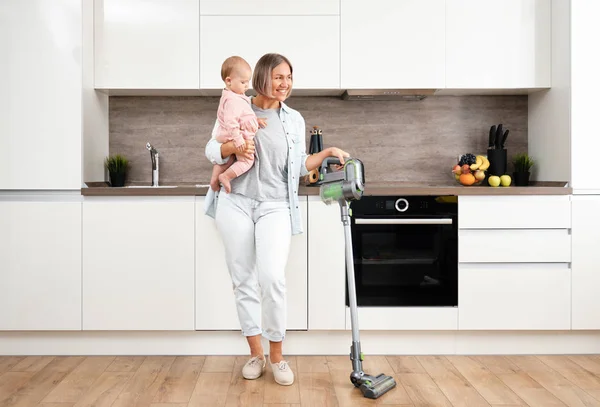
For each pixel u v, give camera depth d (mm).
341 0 3328
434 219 3066
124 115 3691
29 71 3107
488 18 3354
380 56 3344
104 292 3074
